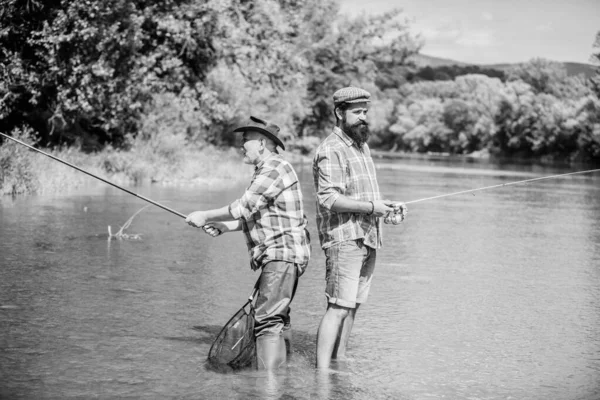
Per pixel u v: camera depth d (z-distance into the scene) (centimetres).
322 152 481
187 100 2534
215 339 486
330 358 475
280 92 3619
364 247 484
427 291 745
